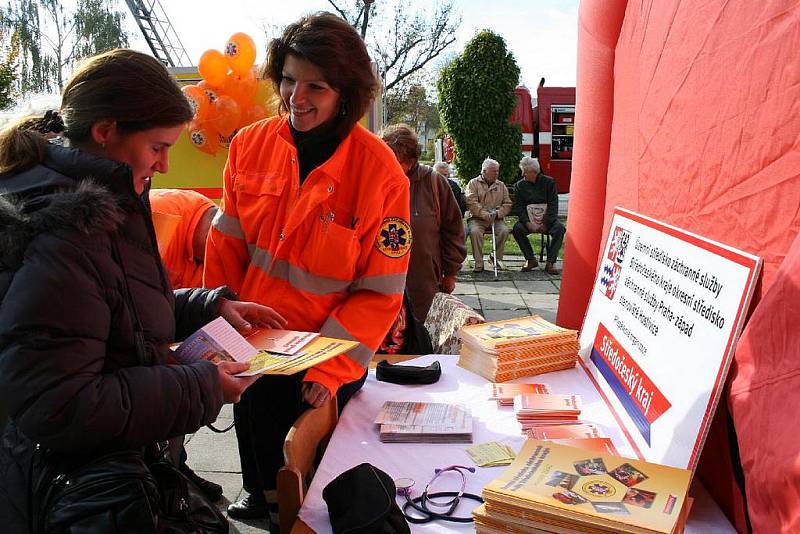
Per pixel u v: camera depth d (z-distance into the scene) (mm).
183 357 1622
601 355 2393
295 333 1932
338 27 2004
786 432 1287
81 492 1237
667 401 1774
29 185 1274
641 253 2250
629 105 2602
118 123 1312
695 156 1910
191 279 2762
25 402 1172
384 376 2475
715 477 1725
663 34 2197
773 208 1503
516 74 15719
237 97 4859
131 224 1347
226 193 2332
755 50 1583
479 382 2459
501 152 15789
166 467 1444
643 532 1253
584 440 1940
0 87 10227
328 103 2037
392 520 1490
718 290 1678
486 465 1828
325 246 2121
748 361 1480
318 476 1791
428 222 4453
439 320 3479
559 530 1341
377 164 2152
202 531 1450
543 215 9086
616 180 2777
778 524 1295
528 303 7250
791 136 1441
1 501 1310
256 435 2326
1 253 1201
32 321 1164
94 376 1230
